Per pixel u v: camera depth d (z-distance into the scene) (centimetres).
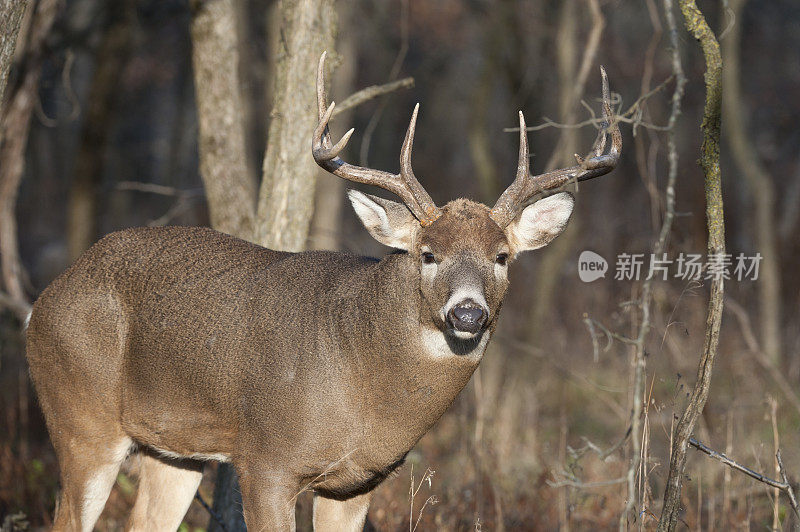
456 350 789
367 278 805
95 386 880
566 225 838
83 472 892
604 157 816
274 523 800
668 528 743
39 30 1285
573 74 1698
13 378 1548
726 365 1734
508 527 1090
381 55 3503
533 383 1817
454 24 3162
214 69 1071
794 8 3031
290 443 796
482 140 1947
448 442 1498
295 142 988
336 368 789
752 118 3108
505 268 804
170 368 851
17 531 1041
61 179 3788
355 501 860
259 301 837
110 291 886
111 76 1994
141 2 1942
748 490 1055
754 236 2217
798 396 1570
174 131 3045
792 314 2127
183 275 870
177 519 936
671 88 2097
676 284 1493
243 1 2078
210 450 862
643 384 904
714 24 2198
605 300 1895
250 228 1090
